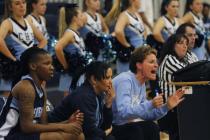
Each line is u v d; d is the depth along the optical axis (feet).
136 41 40.45
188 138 25.20
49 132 23.25
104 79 24.70
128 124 26.25
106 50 38.81
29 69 23.73
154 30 42.34
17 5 32.86
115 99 26.35
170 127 28.73
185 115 25.17
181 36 29.86
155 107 25.44
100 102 25.11
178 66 29.19
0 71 32.24
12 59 31.91
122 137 26.25
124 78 26.40
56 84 43.62
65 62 34.96
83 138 23.97
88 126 24.11
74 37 35.17
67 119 24.95
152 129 26.40
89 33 38.32
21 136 23.07
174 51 29.89
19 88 23.09
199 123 25.00
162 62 29.96
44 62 23.66
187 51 32.04
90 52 37.09
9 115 23.22
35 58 23.59
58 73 39.27
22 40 33.06
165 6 43.29
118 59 39.34
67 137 23.44
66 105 24.64
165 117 28.73
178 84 25.27
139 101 26.73
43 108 24.07
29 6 37.14
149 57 26.45
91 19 39.29
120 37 39.32
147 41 42.04
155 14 56.75
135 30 40.37
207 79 24.94
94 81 24.70
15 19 33.04
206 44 45.85
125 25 40.04
